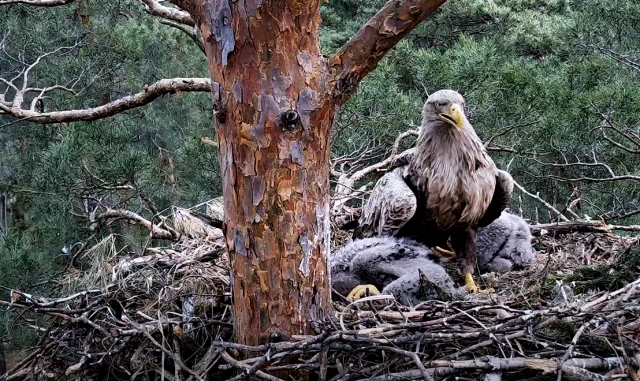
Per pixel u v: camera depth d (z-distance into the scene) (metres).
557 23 12.14
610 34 9.11
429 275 4.49
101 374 3.82
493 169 5.17
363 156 8.38
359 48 3.14
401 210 5.09
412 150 5.45
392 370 3.30
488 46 8.47
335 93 3.16
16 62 10.83
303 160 3.17
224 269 4.66
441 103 4.97
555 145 7.87
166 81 5.90
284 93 3.10
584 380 3.12
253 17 3.04
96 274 4.62
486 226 5.58
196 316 3.93
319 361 3.23
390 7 3.12
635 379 3.12
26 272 7.29
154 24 11.05
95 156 7.83
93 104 9.20
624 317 3.61
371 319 3.48
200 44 6.64
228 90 3.13
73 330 4.00
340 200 6.71
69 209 8.13
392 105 8.07
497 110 7.91
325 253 3.31
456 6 12.31
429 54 8.55
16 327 7.06
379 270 4.68
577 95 7.91
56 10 9.71
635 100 7.67
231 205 3.23
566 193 8.83
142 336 3.73
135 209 8.86
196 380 3.36
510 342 3.37
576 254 5.59
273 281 3.21
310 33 3.14
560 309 3.53
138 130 10.97
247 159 3.14
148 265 4.72
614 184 8.40
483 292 4.79
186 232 5.74
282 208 3.17
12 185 9.55
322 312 3.31
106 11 10.20
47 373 3.99
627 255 4.80
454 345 3.38
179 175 9.80
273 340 3.22
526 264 5.45
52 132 8.84
